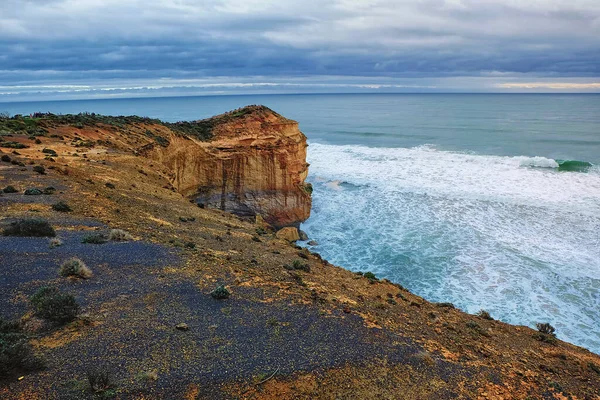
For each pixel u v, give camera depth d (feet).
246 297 40.98
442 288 86.63
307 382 28.55
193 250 53.06
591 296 80.28
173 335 32.04
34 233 48.93
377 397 28.43
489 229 117.80
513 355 40.98
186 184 127.03
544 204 135.33
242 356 30.42
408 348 36.06
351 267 99.40
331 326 37.35
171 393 25.36
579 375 39.17
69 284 38.32
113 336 30.76
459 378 32.86
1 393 23.17
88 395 23.90
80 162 87.97
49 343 28.96
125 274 42.22
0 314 31.86
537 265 93.91
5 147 89.25
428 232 118.73
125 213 64.90
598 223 117.08
